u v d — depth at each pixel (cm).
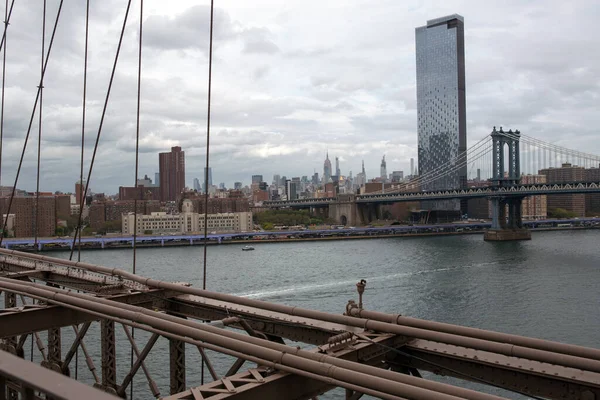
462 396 569
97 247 14888
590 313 5503
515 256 11081
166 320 835
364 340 818
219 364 3650
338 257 11619
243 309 1071
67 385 251
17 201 14162
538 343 735
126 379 1033
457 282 7625
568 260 10100
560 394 719
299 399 693
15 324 1015
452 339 785
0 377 287
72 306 982
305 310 952
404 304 6216
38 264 1856
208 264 10700
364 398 2833
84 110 2045
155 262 11238
